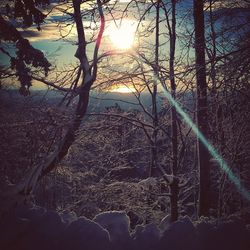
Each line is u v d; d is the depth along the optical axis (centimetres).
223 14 1084
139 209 1266
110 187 1248
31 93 1057
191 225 723
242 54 968
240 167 1258
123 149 1350
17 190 804
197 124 1139
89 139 1234
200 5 1094
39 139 968
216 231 722
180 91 1045
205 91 1022
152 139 1110
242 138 1160
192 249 706
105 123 1161
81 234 688
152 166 1275
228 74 967
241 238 721
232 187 1203
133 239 716
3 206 766
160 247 704
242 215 1115
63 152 938
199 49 1030
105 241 688
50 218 708
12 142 950
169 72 1027
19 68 1167
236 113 1102
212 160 1324
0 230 701
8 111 1013
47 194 1116
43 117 964
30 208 752
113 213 761
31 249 684
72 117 963
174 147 1043
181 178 1209
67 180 1234
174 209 1001
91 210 1282
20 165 961
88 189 1254
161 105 1181
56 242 688
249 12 1050
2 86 1065
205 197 1245
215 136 1188
